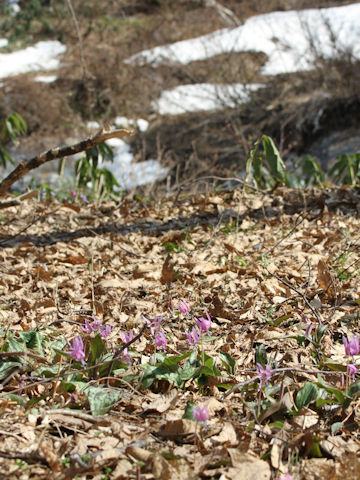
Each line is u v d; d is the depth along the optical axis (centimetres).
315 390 216
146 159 1548
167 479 166
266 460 182
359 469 170
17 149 1648
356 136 1413
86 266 434
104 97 1827
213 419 205
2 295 368
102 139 247
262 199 590
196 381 236
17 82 1884
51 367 242
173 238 488
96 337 231
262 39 1897
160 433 195
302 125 1470
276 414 212
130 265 435
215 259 432
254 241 473
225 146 1483
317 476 173
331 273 373
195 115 1636
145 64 1905
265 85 1667
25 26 2305
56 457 173
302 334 279
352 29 1770
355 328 301
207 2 2145
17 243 514
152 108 1761
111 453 178
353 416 213
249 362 267
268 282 361
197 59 1930
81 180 691
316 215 535
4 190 255
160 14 2205
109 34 2117
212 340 271
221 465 176
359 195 585
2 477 167
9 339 251
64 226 566
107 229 548
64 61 2023
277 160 568
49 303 344
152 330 234
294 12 2000
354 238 452
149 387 236
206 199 597
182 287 373
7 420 199
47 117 1791
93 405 208
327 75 1528
